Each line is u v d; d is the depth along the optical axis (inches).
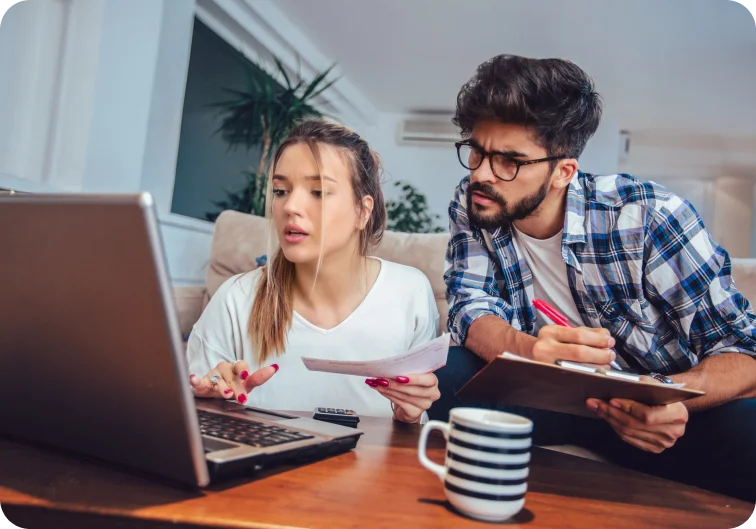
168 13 122.0
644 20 160.7
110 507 20.2
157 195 123.3
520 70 45.7
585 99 47.9
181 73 128.0
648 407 33.5
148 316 19.1
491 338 50.2
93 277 19.5
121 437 22.3
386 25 176.9
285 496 22.5
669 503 27.3
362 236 54.1
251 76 162.4
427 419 46.8
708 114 226.2
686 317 50.6
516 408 53.5
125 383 20.6
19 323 22.0
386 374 36.3
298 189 47.8
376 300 53.1
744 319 48.7
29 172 96.8
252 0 157.6
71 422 23.5
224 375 37.8
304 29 183.9
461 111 48.4
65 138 99.3
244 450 24.0
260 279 53.4
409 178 255.0
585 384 29.5
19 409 25.2
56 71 99.0
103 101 101.3
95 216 18.5
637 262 51.3
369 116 247.6
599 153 240.8
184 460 21.0
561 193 52.4
